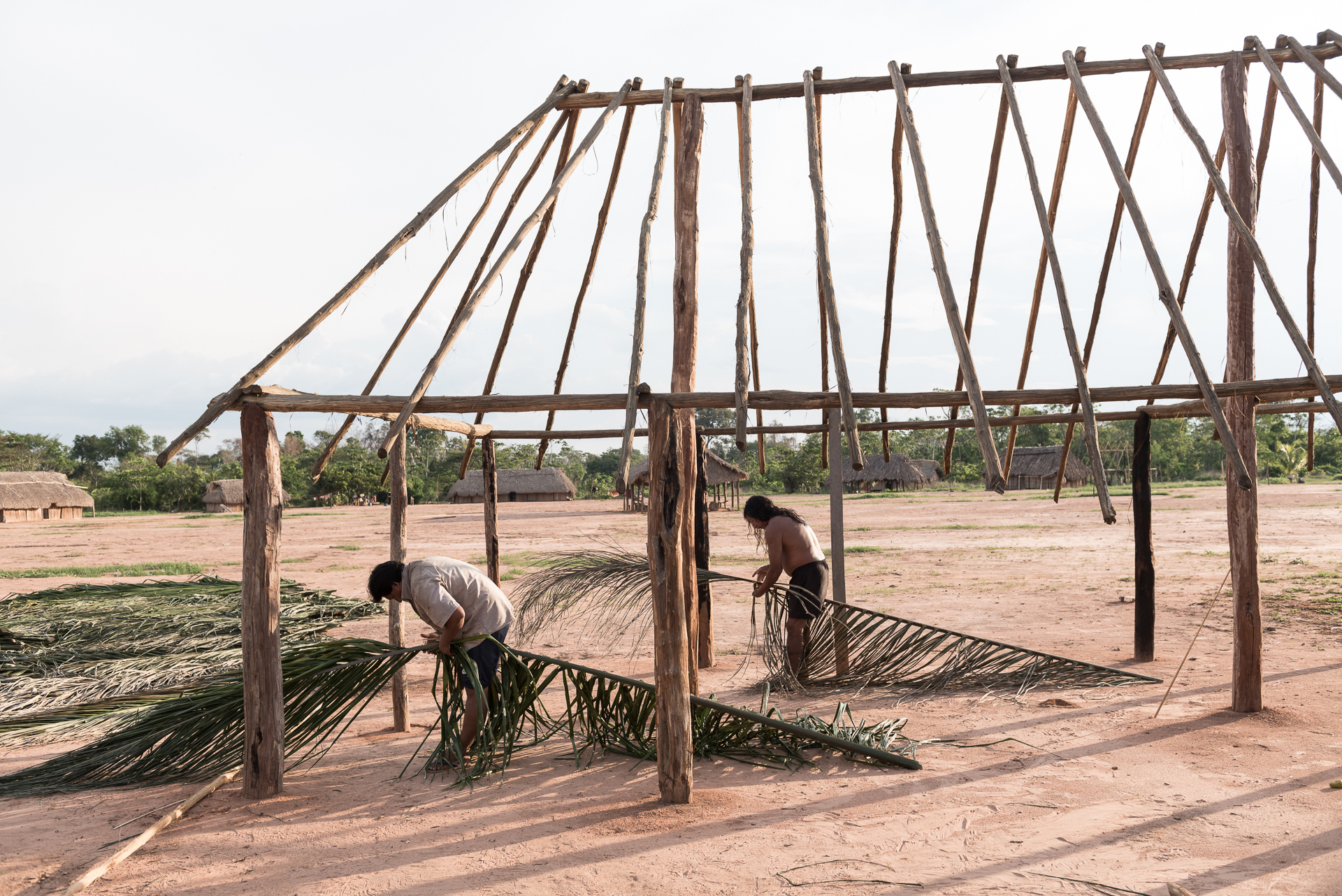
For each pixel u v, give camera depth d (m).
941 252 4.54
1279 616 9.41
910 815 4.00
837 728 5.19
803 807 4.15
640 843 3.72
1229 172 5.64
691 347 5.21
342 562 19.91
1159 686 6.45
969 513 32.16
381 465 69.81
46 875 3.53
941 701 6.33
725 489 41.59
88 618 9.66
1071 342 4.39
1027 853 3.53
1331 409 4.14
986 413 4.12
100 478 85.81
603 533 28.05
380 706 6.86
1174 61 5.59
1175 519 26.34
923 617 10.21
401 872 3.48
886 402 4.17
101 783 4.76
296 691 4.80
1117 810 3.98
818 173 4.78
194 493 70.19
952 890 3.20
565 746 5.38
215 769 4.86
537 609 7.45
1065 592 12.03
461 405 4.30
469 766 4.89
